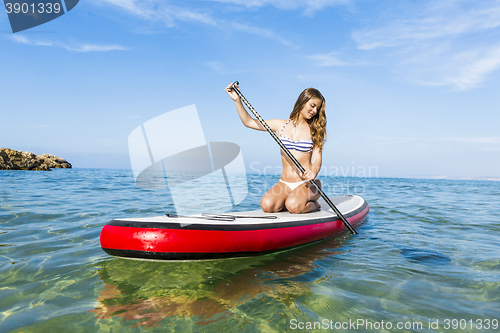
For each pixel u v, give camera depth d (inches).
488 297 67.0
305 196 126.1
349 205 169.0
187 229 85.0
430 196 313.6
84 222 134.6
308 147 124.5
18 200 195.6
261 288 69.4
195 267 83.1
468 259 94.5
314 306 60.7
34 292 64.9
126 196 234.7
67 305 59.4
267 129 120.0
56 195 231.6
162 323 53.2
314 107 119.4
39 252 91.7
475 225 151.6
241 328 51.8
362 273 80.7
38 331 49.9
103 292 65.6
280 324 53.4
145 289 67.5
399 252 102.1
